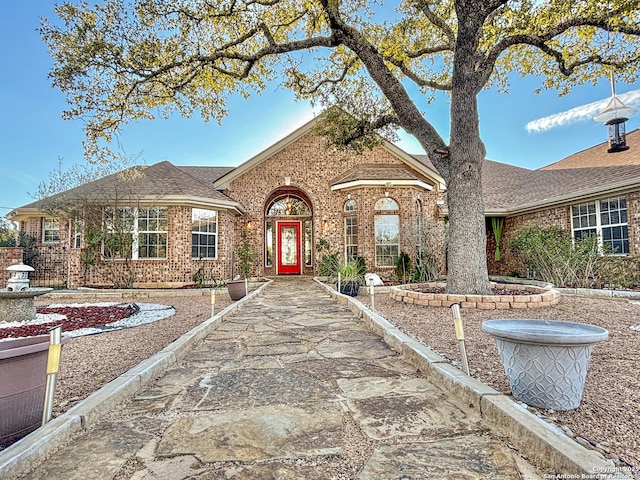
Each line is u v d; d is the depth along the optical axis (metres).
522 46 9.97
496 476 1.76
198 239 13.37
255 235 15.87
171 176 14.04
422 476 1.77
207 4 7.70
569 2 7.11
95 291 10.72
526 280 12.06
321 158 16.16
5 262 11.77
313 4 8.16
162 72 8.04
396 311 6.84
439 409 2.58
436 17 8.62
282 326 5.84
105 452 2.04
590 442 2.01
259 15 8.54
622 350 3.82
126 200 12.19
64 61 7.04
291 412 2.57
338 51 10.30
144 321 6.54
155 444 2.13
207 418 2.49
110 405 2.62
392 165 16.27
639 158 11.10
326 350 4.32
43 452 1.96
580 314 6.03
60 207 12.28
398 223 14.37
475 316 6.08
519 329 2.95
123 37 7.14
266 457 1.98
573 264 10.06
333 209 15.89
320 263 15.23
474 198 7.45
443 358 3.44
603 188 10.35
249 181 15.98
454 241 7.55
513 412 2.19
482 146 7.71
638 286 9.38
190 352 4.28
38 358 2.50
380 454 1.99
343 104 10.63
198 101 9.72
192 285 12.54
